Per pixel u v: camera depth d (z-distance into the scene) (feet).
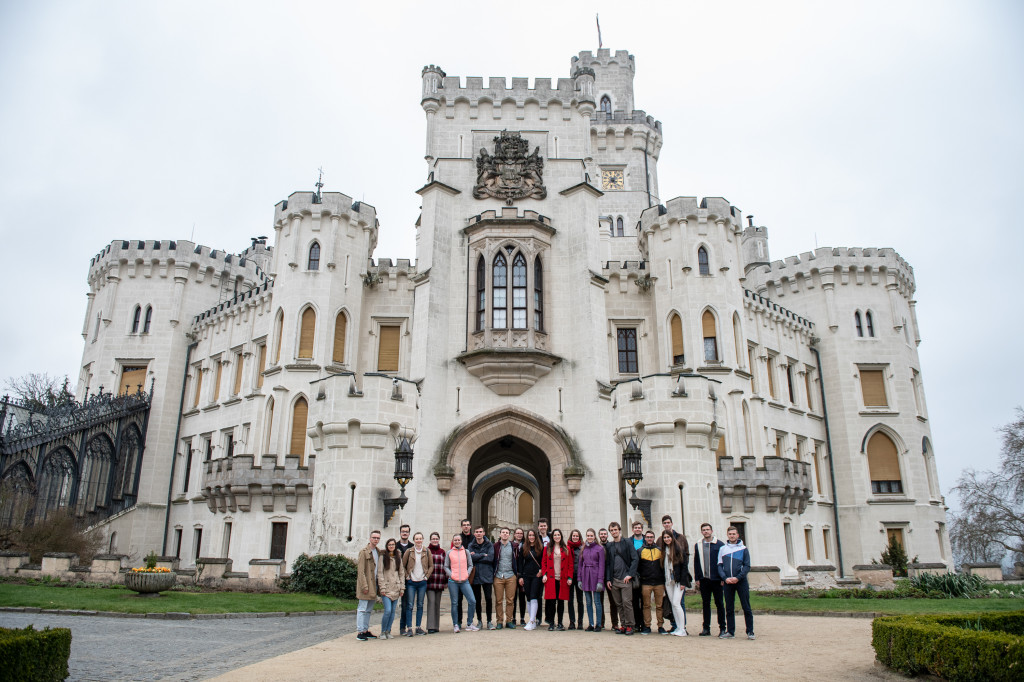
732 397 111.86
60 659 30.04
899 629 34.73
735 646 42.60
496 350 91.50
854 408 140.05
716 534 79.92
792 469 111.65
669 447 80.84
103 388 129.80
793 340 140.67
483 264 98.12
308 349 112.68
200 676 33.76
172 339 138.41
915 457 138.10
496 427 92.27
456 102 107.96
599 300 97.76
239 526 106.11
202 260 144.05
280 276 118.32
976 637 30.68
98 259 146.92
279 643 45.03
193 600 66.33
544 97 107.96
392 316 119.03
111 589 76.38
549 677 32.60
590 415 91.86
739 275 121.39
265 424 111.86
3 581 79.66
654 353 118.73
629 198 181.98
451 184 103.45
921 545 132.87
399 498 78.07
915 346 151.84
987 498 145.07
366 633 45.70
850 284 146.92
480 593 52.54
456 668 34.94
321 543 77.46
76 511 110.83
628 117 189.88
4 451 97.81
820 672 34.40
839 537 135.85
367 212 122.31
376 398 79.56
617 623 51.31
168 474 133.08
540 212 102.37
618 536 49.78
